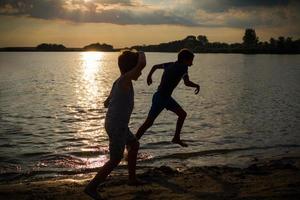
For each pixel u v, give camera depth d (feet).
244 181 23.93
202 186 22.81
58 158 36.65
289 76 190.49
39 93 110.01
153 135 47.88
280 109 74.38
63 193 22.18
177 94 105.29
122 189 22.24
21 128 53.98
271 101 88.69
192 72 229.45
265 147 40.91
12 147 41.70
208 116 65.16
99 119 63.82
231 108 76.13
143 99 92.38
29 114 68.13
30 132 50.93
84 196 21.49
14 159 36.27
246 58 614.34
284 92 111.24
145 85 138.72
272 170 27.53
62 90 122.31
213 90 117.80
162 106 25.03
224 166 30.58
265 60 500.74
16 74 212.43
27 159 36.32
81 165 33.94
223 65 345.10
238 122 58.65
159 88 25.20
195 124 56.59
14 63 433.07
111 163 19.12
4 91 114.42
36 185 24.84
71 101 91.25
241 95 102.78
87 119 63.67
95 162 35.06
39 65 373.40
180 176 25.52
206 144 42.63
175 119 59.82
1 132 50.65
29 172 31.30
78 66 364.99
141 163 34.04
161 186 22.88
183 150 39.27
